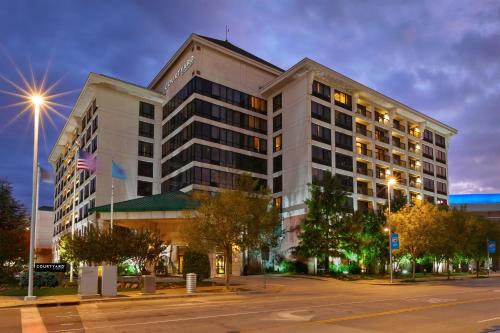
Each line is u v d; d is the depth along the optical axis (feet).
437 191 279.49
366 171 229.45
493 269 285.43
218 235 95.45
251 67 225.97
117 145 212.64
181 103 212.43
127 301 73.20
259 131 223.10
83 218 220.84
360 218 159.84
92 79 207.62
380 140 240.94
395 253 158.20
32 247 73.61
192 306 63.93
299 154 202.39
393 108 247.29
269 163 221.66
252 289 98.48
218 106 209.67
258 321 47.52
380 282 135.54
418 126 271.90
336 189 163.53
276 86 218.38
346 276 158.81
